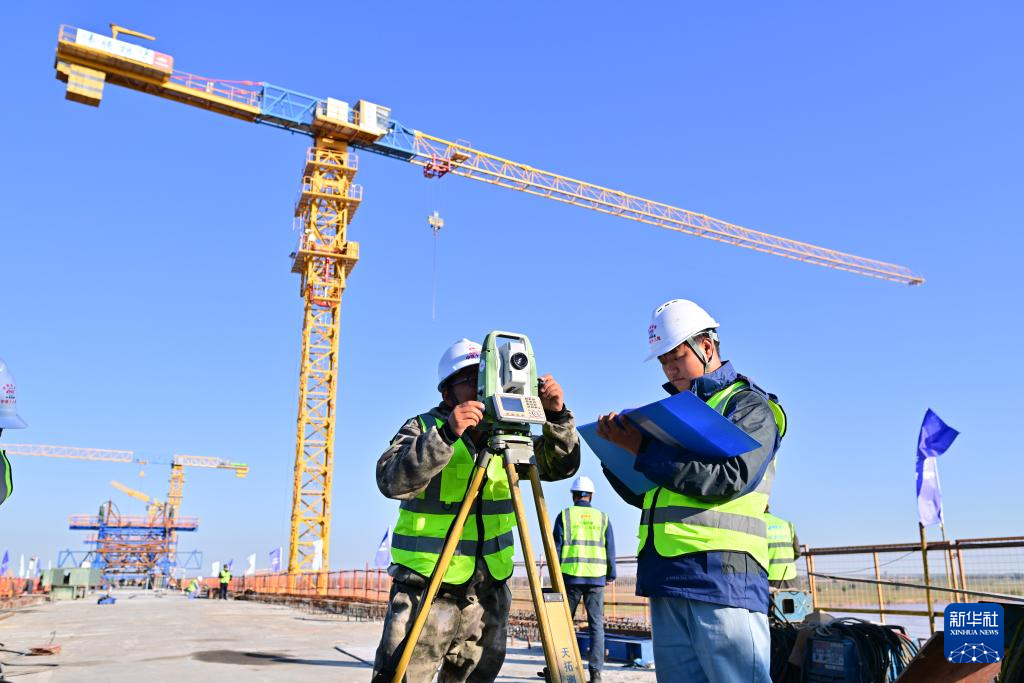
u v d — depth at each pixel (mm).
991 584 5973
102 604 27266
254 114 46000
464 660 3033
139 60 42750
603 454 2881
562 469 3188
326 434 44344
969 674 3248
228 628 13297
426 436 2711
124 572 74750
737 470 2406
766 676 2443
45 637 11281
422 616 2604
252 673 7020
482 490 3047
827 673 4184
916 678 3268
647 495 2777
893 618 6852
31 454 93938
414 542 2938
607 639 8117
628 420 2607
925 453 6918
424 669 2861
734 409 2592
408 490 2752
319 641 10398
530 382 2848
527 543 2590
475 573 2957
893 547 6766
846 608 7102
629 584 9836
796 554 6250
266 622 15141
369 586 17344
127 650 9195
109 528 75562
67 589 34719
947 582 6301
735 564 2486
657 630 2641
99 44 42219
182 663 7832
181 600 33781
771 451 2523
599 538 6715
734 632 2430
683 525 2549
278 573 31125
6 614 18422
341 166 46781
